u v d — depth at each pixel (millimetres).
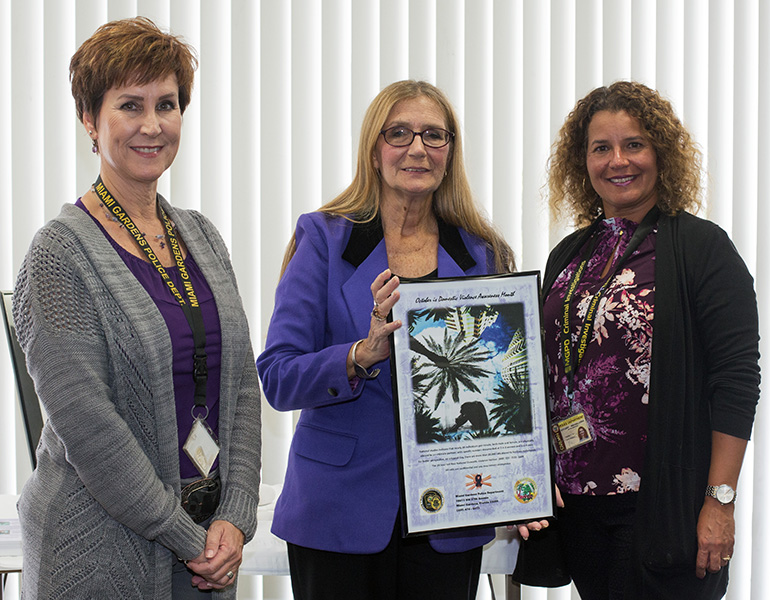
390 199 1639
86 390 1239
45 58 2635
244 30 2678
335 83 2693
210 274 1470
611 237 1759
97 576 1281
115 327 1283
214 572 1348
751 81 2723
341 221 1620
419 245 1659
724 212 2736
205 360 1396
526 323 1486
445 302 1452
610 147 1724
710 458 1603
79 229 1303
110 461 1244
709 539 1562
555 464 1607
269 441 2689
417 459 1427
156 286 1371
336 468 1528
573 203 1920
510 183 2732
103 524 1297
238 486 1444
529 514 1473
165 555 1352
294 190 2695
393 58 2699
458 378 1449
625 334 1608
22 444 2646
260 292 2709
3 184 2684
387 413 1543
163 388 1312
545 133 2719
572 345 1690
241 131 2691
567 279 1790
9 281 2688
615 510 1625
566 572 1762
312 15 2688
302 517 1532
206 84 2688
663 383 1546
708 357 1606
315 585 1546
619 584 1626
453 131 1646
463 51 2715
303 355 1497
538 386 1488
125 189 1404
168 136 1383
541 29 2717
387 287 1380
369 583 1550
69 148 2666
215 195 2713
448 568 1573
